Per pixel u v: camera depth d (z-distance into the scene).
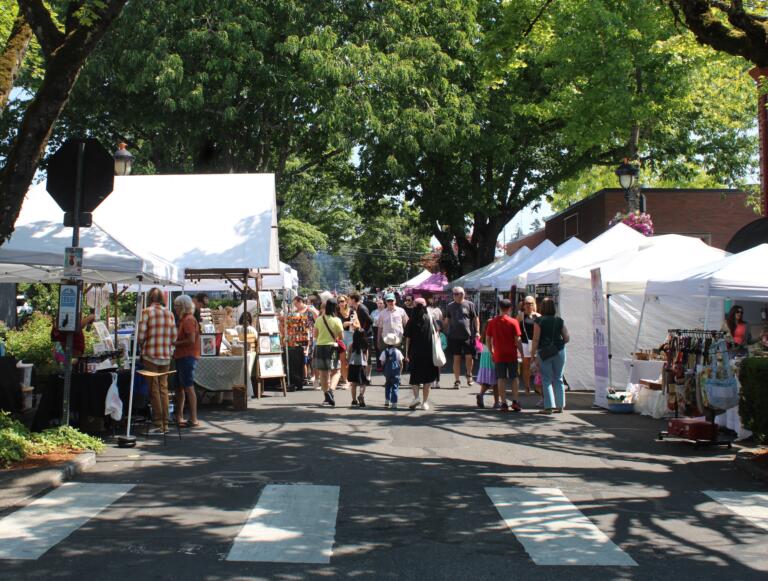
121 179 16.48
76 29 8.62
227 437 10.34
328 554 5.45
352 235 60.25
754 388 8.80
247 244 14.88
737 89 26.33
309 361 18.88
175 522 6.19
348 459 8.84
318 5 24.14
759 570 5.24
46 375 13.17
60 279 12.04
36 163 8.67
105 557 5.32
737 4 8.76
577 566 5.28
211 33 22.58
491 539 5.88
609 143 30.28
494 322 13.05
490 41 15.56
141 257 9.84
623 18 21.80
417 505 6.83
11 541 5.63
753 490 7.52
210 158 25.92
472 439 10.28
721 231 27.52
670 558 5.48
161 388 10.45
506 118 28.91
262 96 24.66
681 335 12.44
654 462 8.90
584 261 17.30
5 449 7.86
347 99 23.50
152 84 23.00
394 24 25.00
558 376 13.07
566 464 8.72
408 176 30.67
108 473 7.98
